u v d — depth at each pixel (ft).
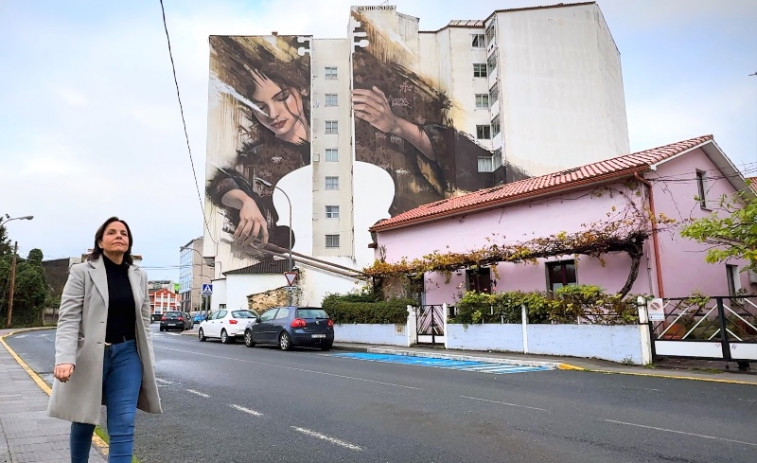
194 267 279.69
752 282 63.31
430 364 45.98
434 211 72.38
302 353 58.44
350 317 71.92
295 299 133.18
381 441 19.43
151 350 13.03
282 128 161.79
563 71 157.58
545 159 152.76
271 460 17.37
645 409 25.02
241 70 163.53
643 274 48.73
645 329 41.45
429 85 169.37
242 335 77.56
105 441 19.15
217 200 156.35
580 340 45.70
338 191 166.61
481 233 64.34
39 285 164.35
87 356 11.84
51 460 16.51
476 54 168.55
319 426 21.94
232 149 159.22
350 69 172.76
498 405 26.21
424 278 71.36
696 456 17.22
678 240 52.37
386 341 65.51
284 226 156.25
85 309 12.08
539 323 49.57
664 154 52.16
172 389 32.14
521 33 159.33
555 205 56.65
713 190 60.08
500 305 53.16
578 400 27.53
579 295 46.39
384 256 78.89
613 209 51.16
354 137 162.09
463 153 161.89
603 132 155.53
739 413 23.98
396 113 165.37
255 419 23.54
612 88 170.19
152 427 22.30
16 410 24.61
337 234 164.04
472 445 18.74
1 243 187.32
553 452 17.79
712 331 39.73
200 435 20.83
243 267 152.05
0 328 143.64
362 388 31.89
